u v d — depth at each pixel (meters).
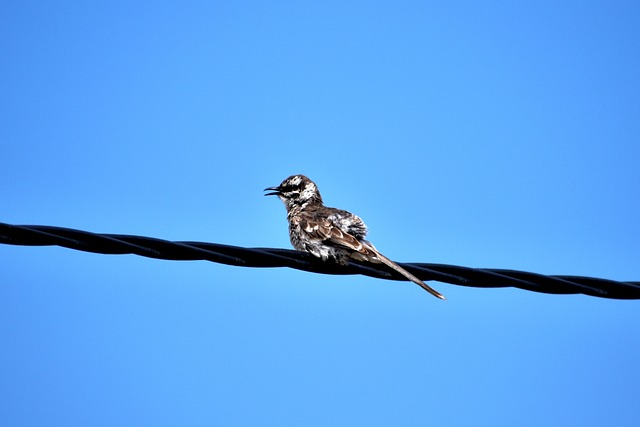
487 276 13.67
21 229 11.98
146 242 12.58
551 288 13.70
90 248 12.32
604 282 13.77
